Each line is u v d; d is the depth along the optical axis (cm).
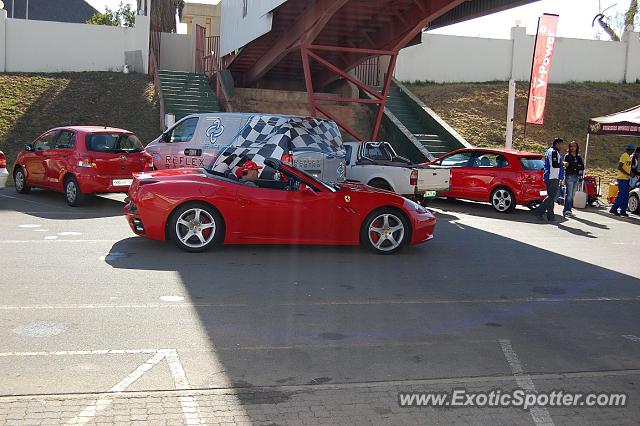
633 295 774
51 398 422
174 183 888
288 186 931
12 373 462
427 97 2817
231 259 870
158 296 677
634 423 416
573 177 1546
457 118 2642
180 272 785
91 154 1286
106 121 2242
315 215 915
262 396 437
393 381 472
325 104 2661
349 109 2623
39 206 1320
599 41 3162
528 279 838
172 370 478
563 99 2905
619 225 1430
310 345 545
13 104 2288
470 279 822
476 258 966
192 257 870
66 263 811
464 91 2920
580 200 1731
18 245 914
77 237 990
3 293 667
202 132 1289
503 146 2442
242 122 1249
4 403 412
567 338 593
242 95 2528
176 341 542
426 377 483
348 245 1007
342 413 414
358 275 814
